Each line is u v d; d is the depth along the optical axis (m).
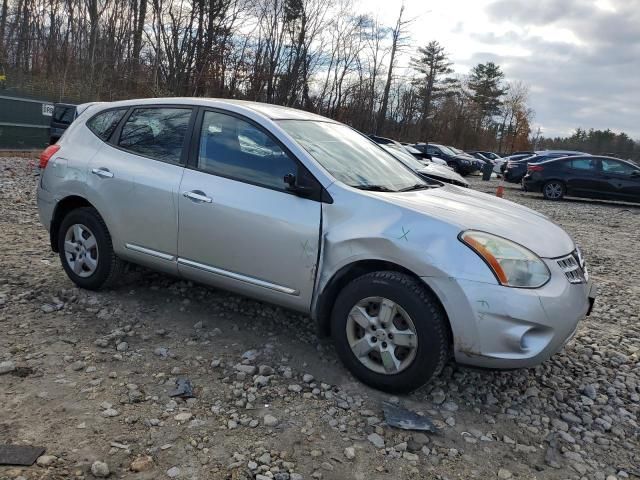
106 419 2.94
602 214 14.77
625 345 4.66
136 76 27.59
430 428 3.07
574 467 2.89
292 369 3.67
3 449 2.61
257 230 3.73
